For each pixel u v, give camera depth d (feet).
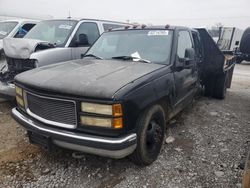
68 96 9.00
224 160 11.37
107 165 10.91
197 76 16.90
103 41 14.97
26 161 11.23
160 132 11.46
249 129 15.07
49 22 20.88
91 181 9.89
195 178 10.06
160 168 10.71
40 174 10.32
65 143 9.33
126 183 9.75
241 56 45.29
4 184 9.68
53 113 9.52
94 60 13.26
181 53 13.57
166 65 12.01
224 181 9.88
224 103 20.81
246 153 12.02
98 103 8.64
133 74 10.26
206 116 17.20
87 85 9.09
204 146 12.69
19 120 10.71
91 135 8.89
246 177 8.08
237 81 32.86
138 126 9.82
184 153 11.94
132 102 9.04
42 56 16.39
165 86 11.19
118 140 8.68
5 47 16.87
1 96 17.19
